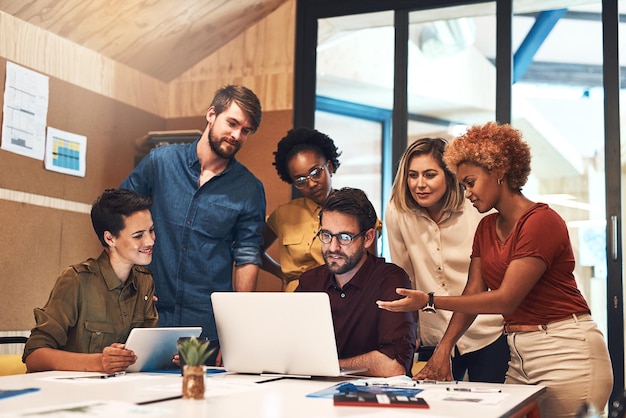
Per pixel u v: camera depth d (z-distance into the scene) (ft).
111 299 8.68
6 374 9.87
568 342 7.62
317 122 17.61
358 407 5.62
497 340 9.84
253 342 7.64
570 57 18.51
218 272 11.11
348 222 8.34
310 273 9.04
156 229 11.01
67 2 12.46
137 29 14.01
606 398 7.66
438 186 9.55
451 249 9.82
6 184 12.01
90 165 13.89
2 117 11.95
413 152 9.73
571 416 7.62
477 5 14.40
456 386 7.07
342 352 8.59
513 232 7.69
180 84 16.15
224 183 11.10
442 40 15.83
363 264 8.68
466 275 9.79
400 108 14.65
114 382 6.86
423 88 16.81
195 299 10.94
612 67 13.24
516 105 17.10
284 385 6.91
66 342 8.46
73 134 13.46
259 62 15.65
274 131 15.37
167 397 5.89
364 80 16.57
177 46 15.16
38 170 12.66
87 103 13.83
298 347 7.45
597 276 14.12
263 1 15.17
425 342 10.34
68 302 8.32
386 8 14.82
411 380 7.48
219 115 10.71
